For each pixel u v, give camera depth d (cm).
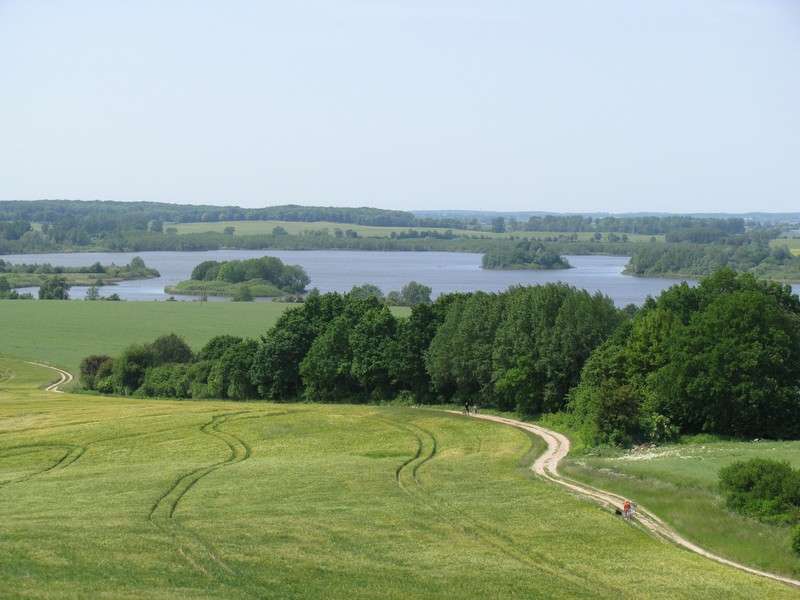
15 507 5872
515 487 6531
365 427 9381
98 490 6469
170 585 4069
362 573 4438
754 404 8375
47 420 9838
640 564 4778
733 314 8619
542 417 9800
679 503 5906
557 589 4316
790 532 5175
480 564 4669
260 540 4984
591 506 5966
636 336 9438
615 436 8188
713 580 4541
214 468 7369
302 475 6988
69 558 4447
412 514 5716
